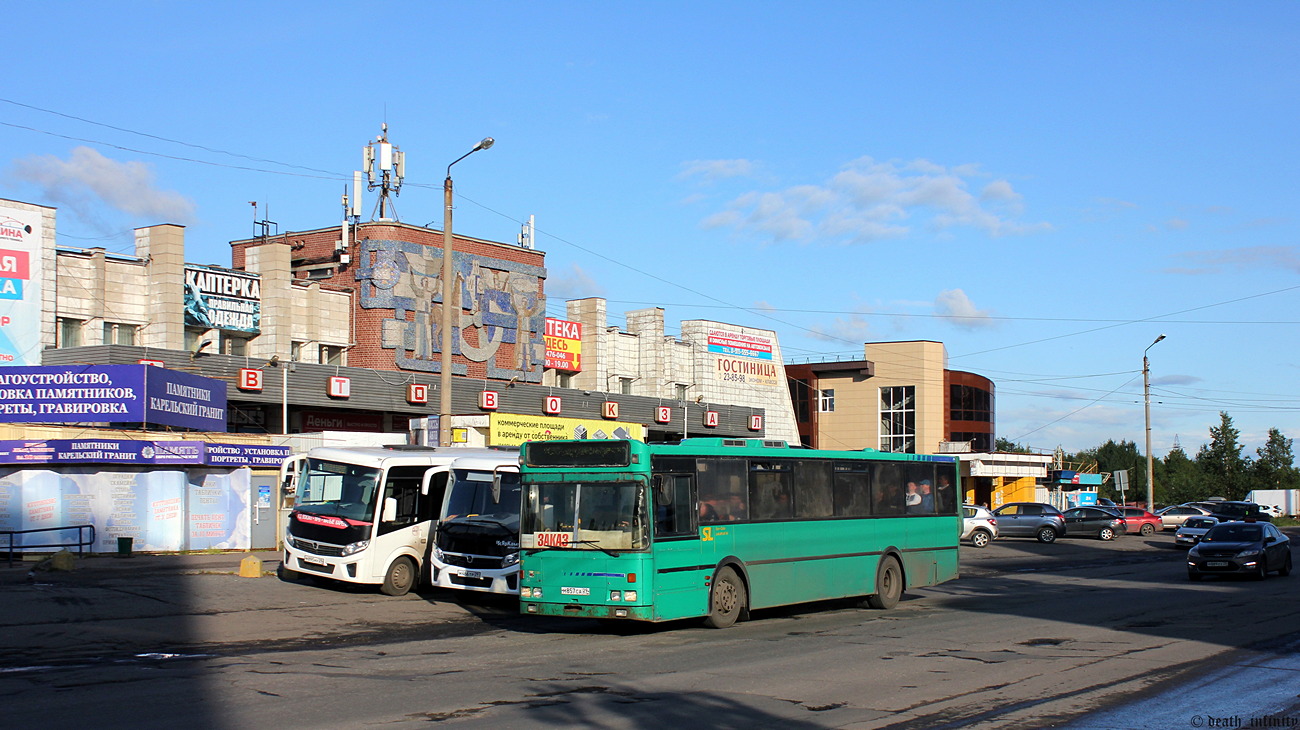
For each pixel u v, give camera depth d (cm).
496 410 4225
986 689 1169
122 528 2589
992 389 7806
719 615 1694
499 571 1931
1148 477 5953
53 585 1972
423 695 1088
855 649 1478
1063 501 7675
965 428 7381
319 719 961
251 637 1523
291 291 3800
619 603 1552
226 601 1866
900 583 2111
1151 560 3784
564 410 4566
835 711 1041
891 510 2114
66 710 985
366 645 1477
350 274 4072
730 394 5703
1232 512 5900
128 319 3378
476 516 2002
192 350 3469
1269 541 2995
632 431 4175
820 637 1612
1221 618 1916
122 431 2661
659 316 5284
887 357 7306
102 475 2566
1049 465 7138
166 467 2662
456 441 3328
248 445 2834
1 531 2333
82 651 1355
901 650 1472
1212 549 2877
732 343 5753
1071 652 1465
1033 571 3209
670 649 1464
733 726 969
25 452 2452
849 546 1981
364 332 4003
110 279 3344
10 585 1961
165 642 1450
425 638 1566
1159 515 6044
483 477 2031
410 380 4000
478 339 4312
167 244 3403
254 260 3812
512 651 1434
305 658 1336
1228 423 10225
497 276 4422
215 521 2758
